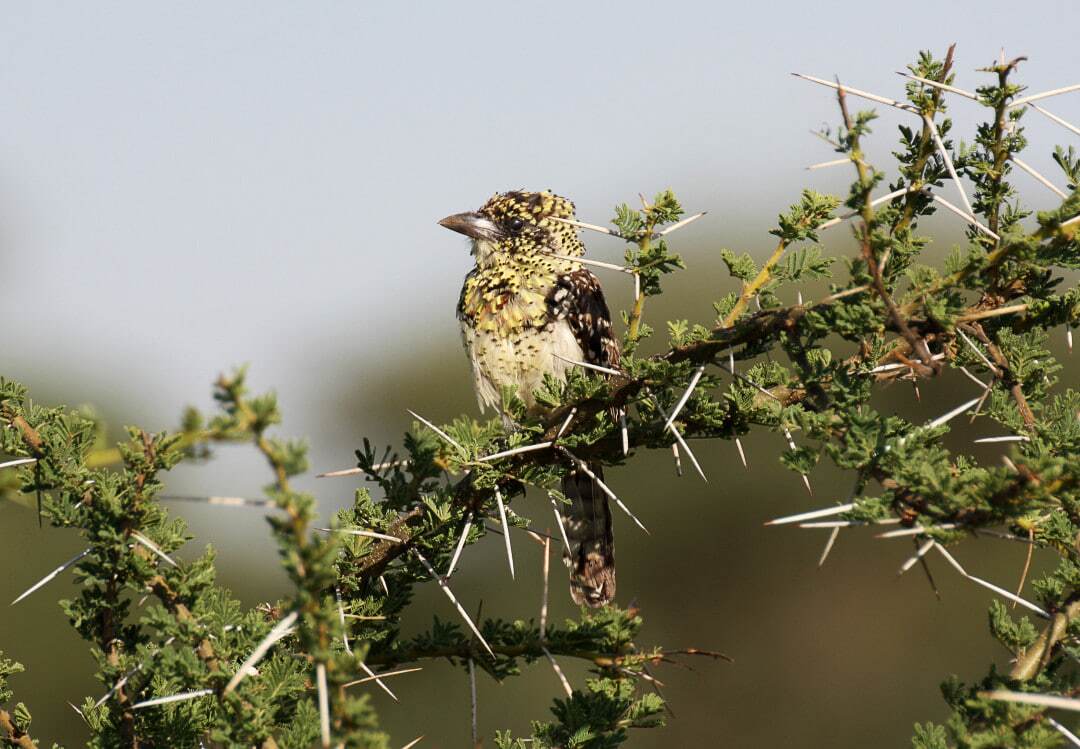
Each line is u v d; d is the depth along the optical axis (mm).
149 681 6398
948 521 5109
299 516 4152
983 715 5492
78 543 16219
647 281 7199
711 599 20328
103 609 6207
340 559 6961
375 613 7035
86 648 15984
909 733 19406
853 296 5887
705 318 19812
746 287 6707
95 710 6531
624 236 7098
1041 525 6133
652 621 20516
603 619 6543
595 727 6664
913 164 6875
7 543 16094
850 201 5645
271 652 6145
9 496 6047
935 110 6695
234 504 4547
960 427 17703
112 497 5785
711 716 20203
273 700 5664
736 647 20344
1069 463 4871
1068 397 6848
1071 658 6059
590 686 6898
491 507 7453
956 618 19609
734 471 20141
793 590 20219
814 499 20109
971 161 6812
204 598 5922
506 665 6773
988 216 6797
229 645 5762
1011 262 6727
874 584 20062
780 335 6289
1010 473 4973
